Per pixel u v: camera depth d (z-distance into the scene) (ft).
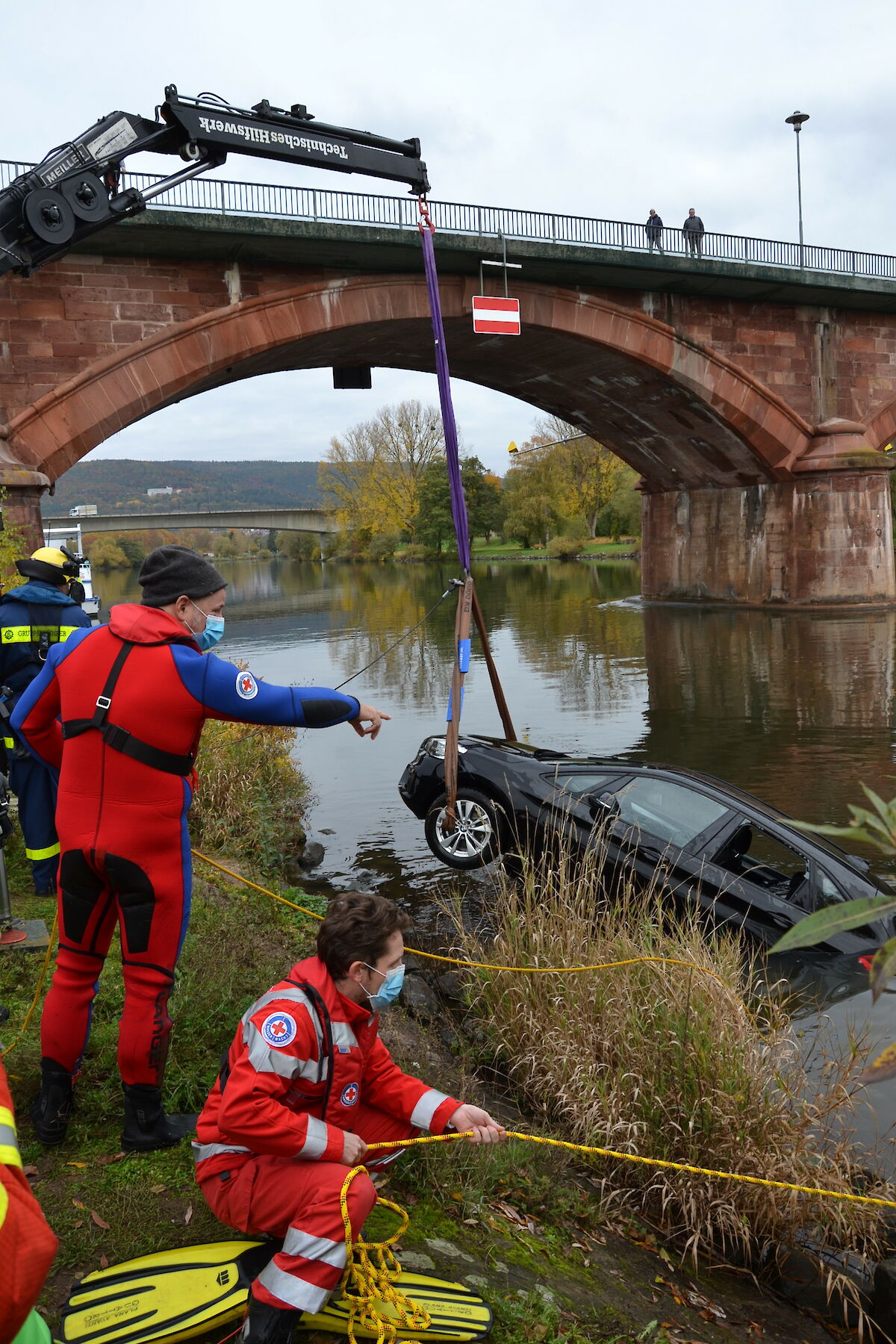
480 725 46.73
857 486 108.17
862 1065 13.92
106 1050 12.46
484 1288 9.05
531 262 88.99
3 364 73.15
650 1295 10.24
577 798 21.59
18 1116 11.11
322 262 83.46
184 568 9.96
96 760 9.41
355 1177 7.55
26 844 18.34
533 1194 11.51
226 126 41.68
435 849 23.72
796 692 54.19
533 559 289.94
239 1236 9.04
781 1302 10.85
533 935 16.34
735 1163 11.84
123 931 9.67
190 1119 11.13
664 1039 13.26
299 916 20.06
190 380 79.15
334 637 94.22
